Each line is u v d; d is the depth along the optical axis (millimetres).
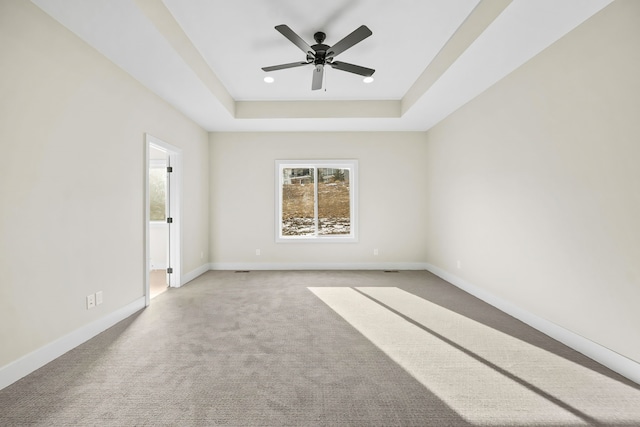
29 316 2076
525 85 2982
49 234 2238
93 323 2658
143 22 2330
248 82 4102
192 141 4852
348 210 5777
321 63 2873
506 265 3299
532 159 2898
